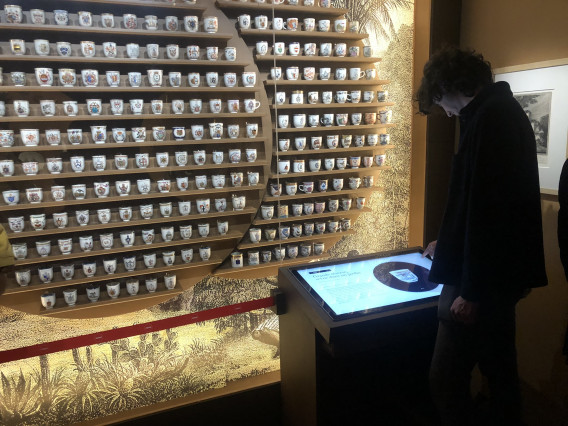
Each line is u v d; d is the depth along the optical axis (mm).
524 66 1892
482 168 1220
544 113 1818
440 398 1487
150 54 1886
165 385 2213
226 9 2062
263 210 2230
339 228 2457
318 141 2250
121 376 2146
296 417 1829
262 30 2061
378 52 2393
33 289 1873
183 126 2012
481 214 1229
